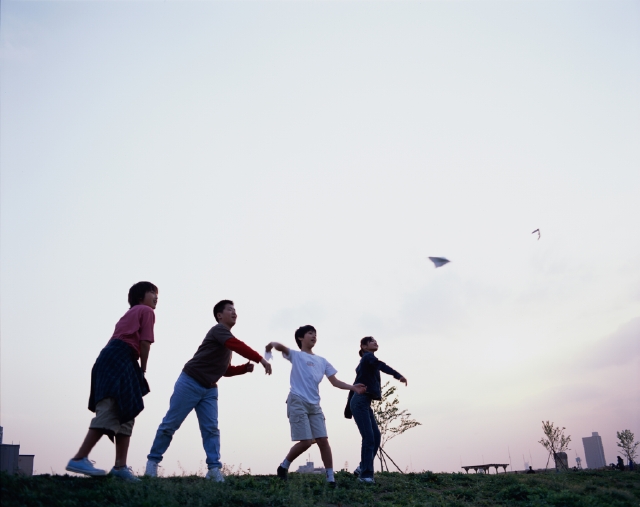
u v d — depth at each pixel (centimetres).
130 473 708
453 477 1087
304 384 857
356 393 966
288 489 785
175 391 779
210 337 796
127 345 698
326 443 861
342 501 802
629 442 1969
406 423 1606
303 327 899
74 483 654
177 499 664
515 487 953
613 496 984
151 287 755
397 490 927
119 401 669
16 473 645
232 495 712
